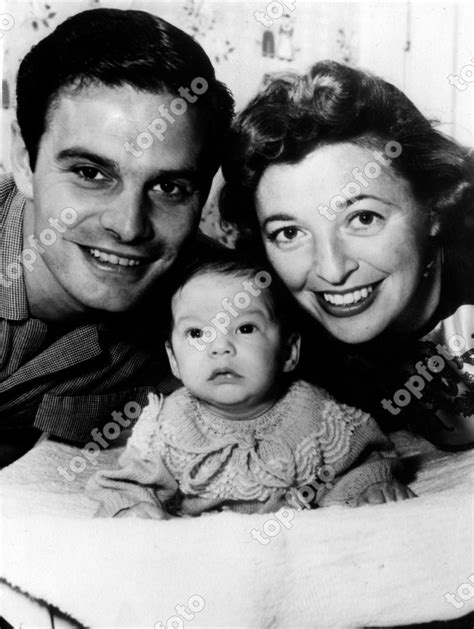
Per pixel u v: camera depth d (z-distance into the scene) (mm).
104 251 842
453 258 982
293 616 653
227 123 901
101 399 971
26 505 755
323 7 1045
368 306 936
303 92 890
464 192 937
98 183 825
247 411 827
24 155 891
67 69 805
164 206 843
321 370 981
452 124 1019
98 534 670
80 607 646
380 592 651
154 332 938
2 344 923
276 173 897
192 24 1026
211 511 827
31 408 976
